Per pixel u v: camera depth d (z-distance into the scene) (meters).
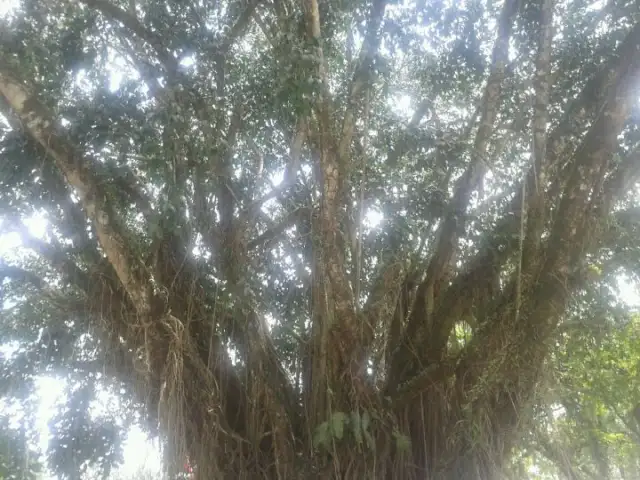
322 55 6.46
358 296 6.61
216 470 6.36
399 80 8.27
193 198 6.81
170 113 6.06
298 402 7.05
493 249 6.66
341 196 6.63
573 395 9.59
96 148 6.54
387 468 6.33
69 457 7.91
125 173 6.69
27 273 7.25
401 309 7.07
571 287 5.95
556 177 6.52
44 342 7.67
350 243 7.05
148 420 6.60
